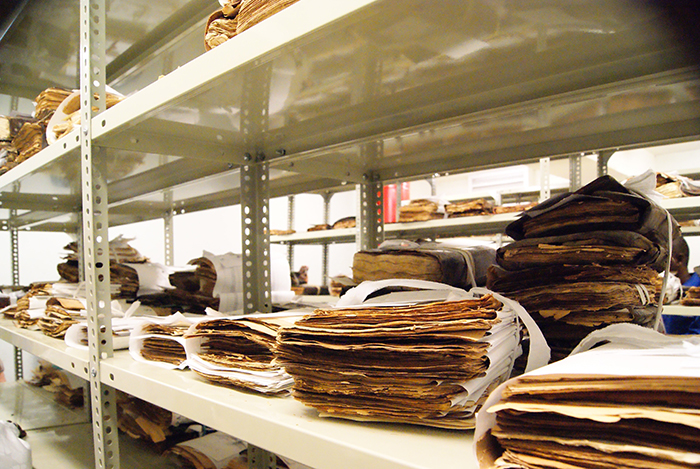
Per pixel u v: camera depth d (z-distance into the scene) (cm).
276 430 44
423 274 68
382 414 42
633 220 55
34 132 126
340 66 56
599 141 92
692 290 160
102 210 78
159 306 131
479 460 31
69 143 85
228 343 63
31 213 189
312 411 48
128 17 125
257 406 50
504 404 30
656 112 78
